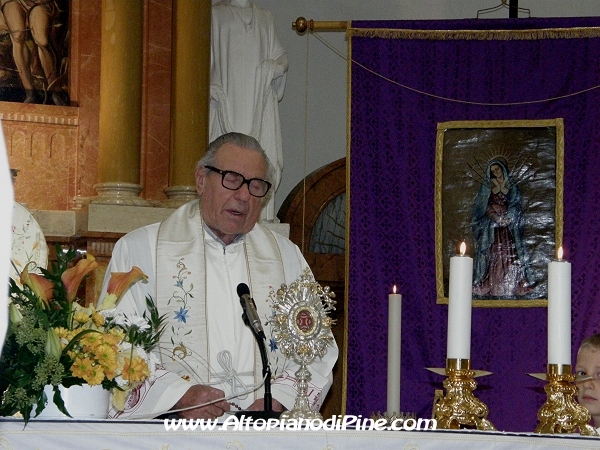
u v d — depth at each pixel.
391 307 5.33
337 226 11.20
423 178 10.20
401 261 10.09
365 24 10.18
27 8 10.50
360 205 10.09
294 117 11.70
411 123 10.20
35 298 4.05
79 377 4.02
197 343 6.08
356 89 10.16
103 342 4.09
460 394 4.07
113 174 10.09
